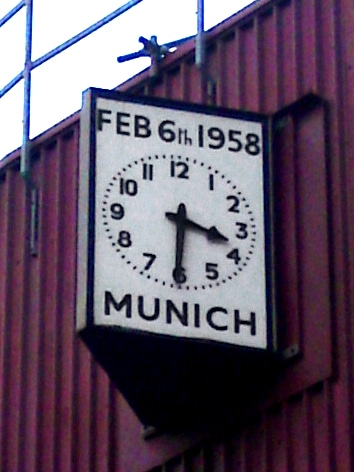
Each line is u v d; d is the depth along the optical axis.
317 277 13.05
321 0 13.66
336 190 13.12
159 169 13.06
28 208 15.95
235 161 13.23
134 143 13.08
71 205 15.49
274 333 12.98
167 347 12.70
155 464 13.97
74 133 15.64
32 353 15.55
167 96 14.68
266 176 13.27
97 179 12.94
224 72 14.23
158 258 12.83
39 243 15.75
